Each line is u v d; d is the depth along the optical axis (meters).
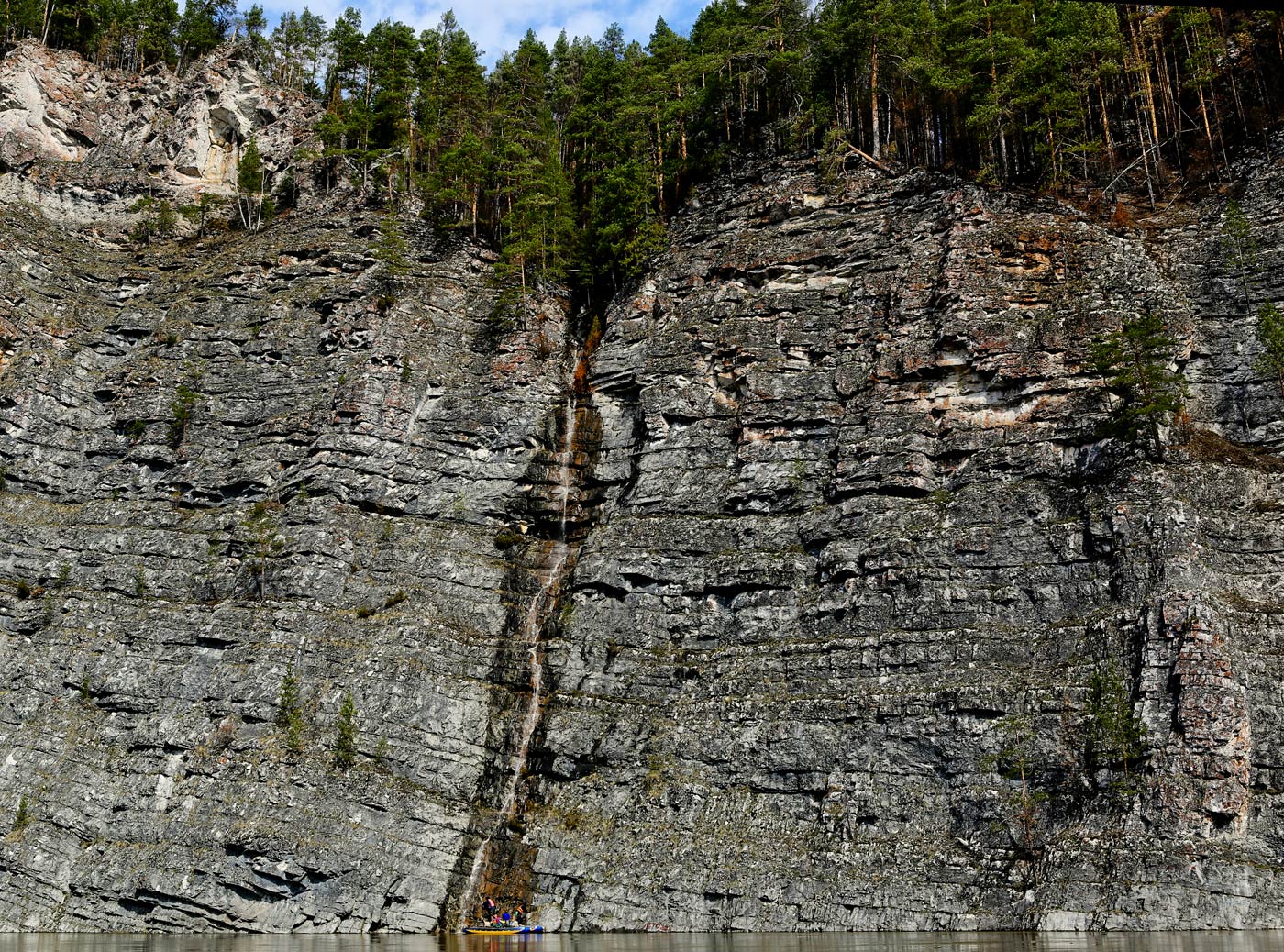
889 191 70.19
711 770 52.97
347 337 71.69
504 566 64.38
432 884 52.22
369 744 55.41
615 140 79.62
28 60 88.56
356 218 80.12
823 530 58.94
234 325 74.88
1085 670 48.94
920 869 46.72
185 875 50.81
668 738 54.28
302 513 63.34
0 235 76.31
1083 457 56.19
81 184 85.44
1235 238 61.88
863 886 46.84
